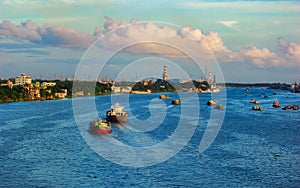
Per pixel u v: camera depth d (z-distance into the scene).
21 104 163.75
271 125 99.94
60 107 146.00
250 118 116.75
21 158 57.19
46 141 71.25
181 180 46.19
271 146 68.50
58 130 85.19
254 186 44.72
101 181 45.44
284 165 54.16
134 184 44.44
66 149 63.53
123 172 49.03
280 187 44.53
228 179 47.03
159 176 47.53
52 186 43.66
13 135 79.00
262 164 54.44
